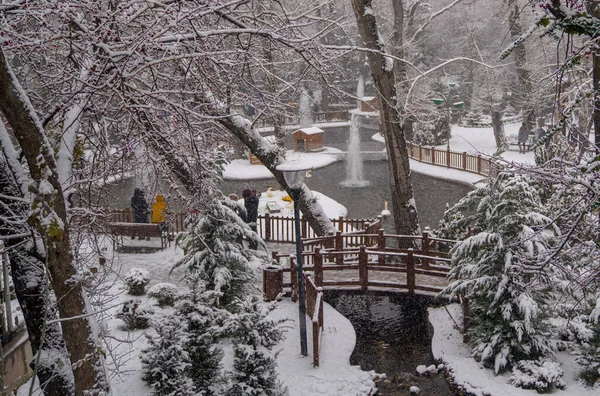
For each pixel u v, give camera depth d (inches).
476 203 519.8
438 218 1011.9
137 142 359.3
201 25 375.2
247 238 558.6
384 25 1521.9
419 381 452.1
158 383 357.4
